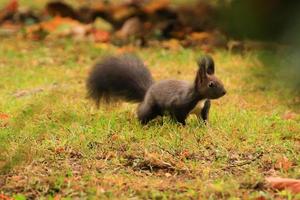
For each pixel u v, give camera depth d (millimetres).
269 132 12430
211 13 21359
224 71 18031
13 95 15609
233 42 20266
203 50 20578
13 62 19391
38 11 25953
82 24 23531
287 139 12156
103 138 11961
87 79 13984
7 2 28016
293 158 10961
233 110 13914
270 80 16547
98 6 24500
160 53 20156
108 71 13820
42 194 9516
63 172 10250
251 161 10891
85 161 10883
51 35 22422
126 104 14406
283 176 10156
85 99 14656
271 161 10758
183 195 9281
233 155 11188
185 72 18078
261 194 9234
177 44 21250
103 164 10781
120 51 20578
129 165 10805
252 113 13688
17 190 9633
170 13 23219
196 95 12547
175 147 11508
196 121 13078
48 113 13555
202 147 11492
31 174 10188
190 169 10500
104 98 13867
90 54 20328
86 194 9461
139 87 13641
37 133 12125
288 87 15461
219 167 10633
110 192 9438
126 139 11891
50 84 16812
